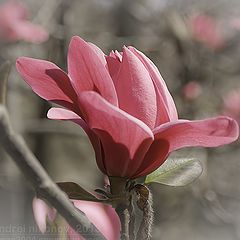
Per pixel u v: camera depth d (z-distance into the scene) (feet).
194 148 9.89
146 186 3.30
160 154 3.24
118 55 3.27
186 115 11.39
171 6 12.19
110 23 12.45
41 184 2.73
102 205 3.39
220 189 11.23
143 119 3.22
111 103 3.18
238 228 10.58
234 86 12.07
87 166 13.80
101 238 2.90
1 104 2.67
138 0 12.43
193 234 10.70
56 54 10.39
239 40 12.12
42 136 12.45
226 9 12.25
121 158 3.24
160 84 3.26
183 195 10.85
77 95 3.23
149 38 11.74
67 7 10.93
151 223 3.23
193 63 11.85
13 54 9.81
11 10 9.80
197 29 11.89
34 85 3.28
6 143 2.66
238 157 11.12
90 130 3.27
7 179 8.62
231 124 3.12
